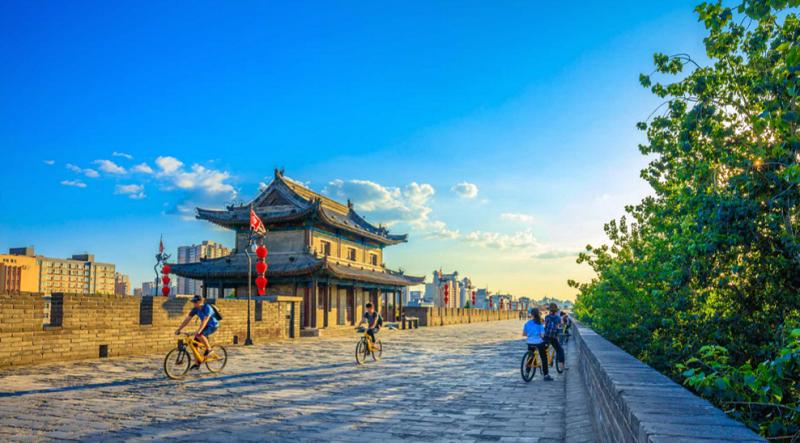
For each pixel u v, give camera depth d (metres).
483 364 17.39
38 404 9.69
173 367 13.37
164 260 35.16
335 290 43.53
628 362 5.84
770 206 6.77
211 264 40.47
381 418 8.86
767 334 7.67
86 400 10.12
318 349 22.62
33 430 7.75
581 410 8.66
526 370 13.36
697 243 7.60
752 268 7.64
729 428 2.80
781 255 7.07
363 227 50.16
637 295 13.02
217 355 14.49
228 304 24.25
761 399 4.54
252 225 26.00
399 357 19.80
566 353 21.00
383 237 50.69
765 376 4.44
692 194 8.11
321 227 41.66
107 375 13.47
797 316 7.27
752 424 4.96
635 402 3.51
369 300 49.34
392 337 33.88
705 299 8.98
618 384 4.26
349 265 45.66
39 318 15.74
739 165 7.12
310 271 36.94
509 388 12.16
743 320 8.05
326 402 10.27
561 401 10.51
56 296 16.56
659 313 11.81
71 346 16.67
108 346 17.91
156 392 11.11
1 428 7.86
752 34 7.52
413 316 56.28
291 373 14.52
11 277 137.88
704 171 7.75
